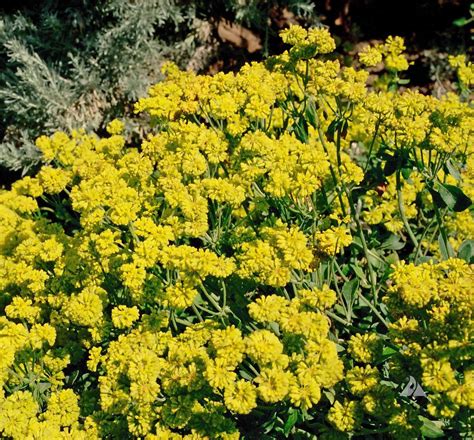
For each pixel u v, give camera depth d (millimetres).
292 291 776
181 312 763
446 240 738
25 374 742
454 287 601
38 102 1097
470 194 801
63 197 1018
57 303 754
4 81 1146
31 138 1141
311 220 762
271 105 796
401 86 1287
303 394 608
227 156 750
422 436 646
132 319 692
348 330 732
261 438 699
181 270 676
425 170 755
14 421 673
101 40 1114
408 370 629
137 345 680
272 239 679
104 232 716
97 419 697
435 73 1277
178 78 807
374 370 639
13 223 842
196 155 736
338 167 743
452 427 651
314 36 754
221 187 714
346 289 719
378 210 829
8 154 1091
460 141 708
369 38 1381
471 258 729
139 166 750
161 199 805
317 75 748
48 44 1146
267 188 712
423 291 611
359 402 634
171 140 771
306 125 867
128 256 727
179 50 1229
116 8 1116
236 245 759
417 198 816
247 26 1349
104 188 734
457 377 615
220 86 772
